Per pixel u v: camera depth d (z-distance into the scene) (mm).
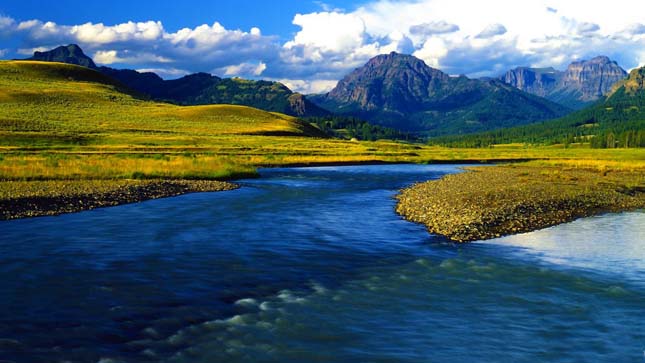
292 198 45031
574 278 19625
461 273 20234
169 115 198000
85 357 12164
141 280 18578
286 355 12609
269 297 17000
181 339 13414
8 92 182625
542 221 32750
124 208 36875
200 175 63969
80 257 21812
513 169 87938
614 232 29562
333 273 20078
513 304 16578
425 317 15352
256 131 186875
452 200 39781
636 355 12852
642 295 17578
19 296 16484
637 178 66375
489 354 12875
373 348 13141
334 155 123375
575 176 68062
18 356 12078
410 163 116688
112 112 187250
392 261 22094
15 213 32438
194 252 23156
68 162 66500
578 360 12586
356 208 38750
